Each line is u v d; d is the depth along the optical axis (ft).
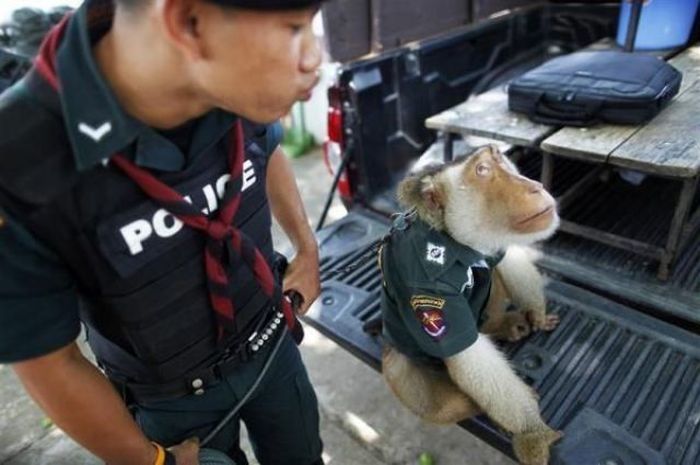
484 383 4.80
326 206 8.72
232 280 3.50
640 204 8.17
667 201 8.18
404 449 7.48
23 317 2.47
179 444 3.81
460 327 4.66
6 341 2.46
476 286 5.14
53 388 2.70
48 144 2.35
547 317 6.13
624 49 9.36
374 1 7.64
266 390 4.55
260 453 5.29
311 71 2.31
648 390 5.24
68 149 2.38
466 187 4.64
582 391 5.34
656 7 8.90
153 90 2.40
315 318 6.79
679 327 6.12
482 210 4.62
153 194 2.72
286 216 4.81
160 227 2.86
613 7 10.39
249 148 3.48
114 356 3.57
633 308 6.44
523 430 4.76
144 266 2.88
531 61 11.14
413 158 9.14
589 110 6.44
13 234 2.36
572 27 11.09
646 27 9.20
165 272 3.02
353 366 9.04
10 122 2.32
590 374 5.51
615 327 6.00
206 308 3.40
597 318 6.16
